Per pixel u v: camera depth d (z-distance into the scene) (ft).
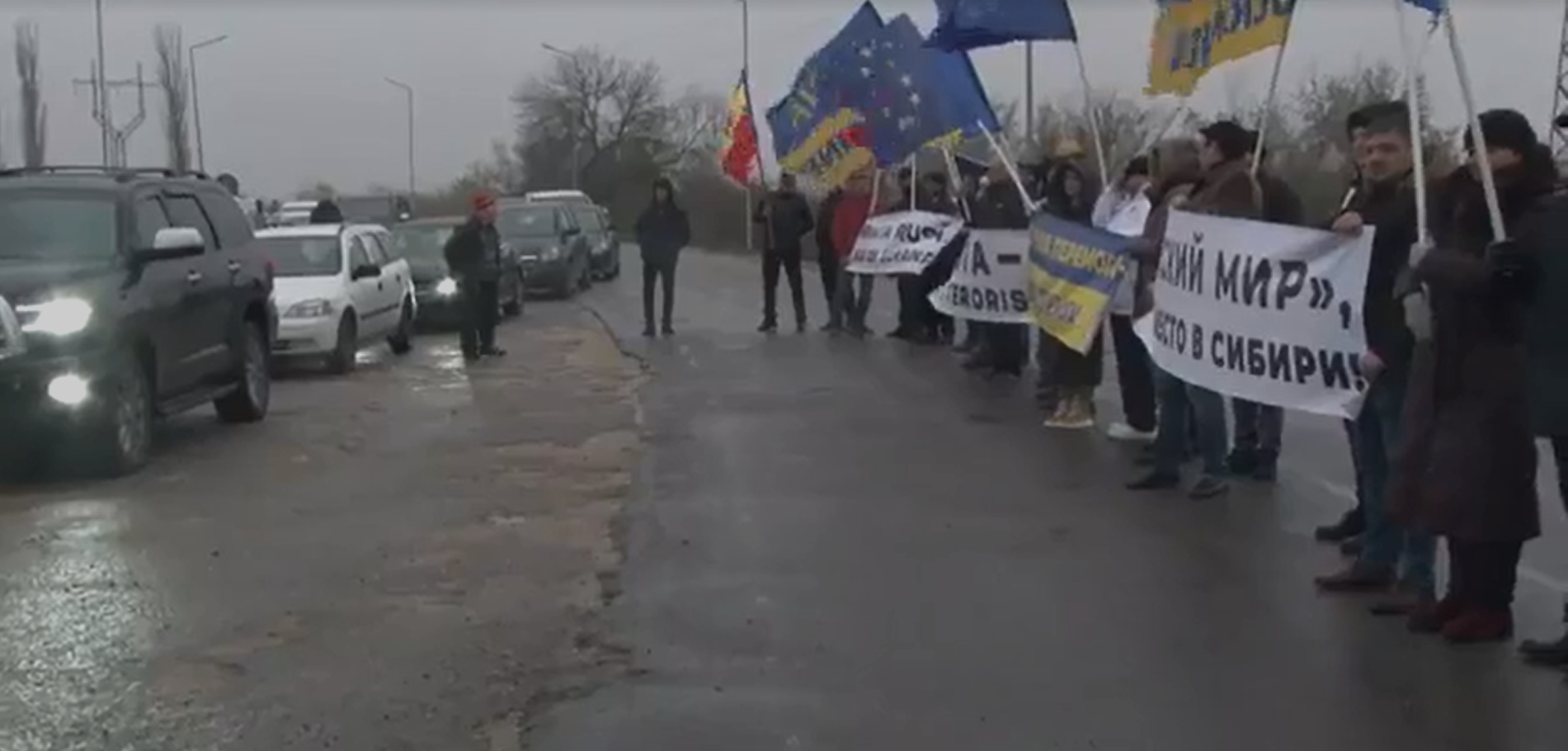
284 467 38.83
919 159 69.92
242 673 22.08
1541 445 39.88
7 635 24.12
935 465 37.32
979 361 55.93
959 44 43.24
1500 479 22.04
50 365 36.04
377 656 22.82
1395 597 24.54
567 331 78.59
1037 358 53.31
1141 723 19.70
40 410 36.04
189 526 31.91
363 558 28.84
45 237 39.50
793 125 67.31
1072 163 41.83
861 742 19.16
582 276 114.83
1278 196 29.99
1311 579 26.45
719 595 25.86
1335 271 25.81
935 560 27.96
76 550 29.86
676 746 19.11
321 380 58.59
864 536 29.99
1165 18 33.83
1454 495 22.22
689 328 77.66
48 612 25.44
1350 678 21.31
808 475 36.29
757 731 19.56
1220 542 29.01
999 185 48.06
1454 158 26.35
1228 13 31.30
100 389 36.76
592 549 29.25
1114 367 55.52
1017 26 41.42
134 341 38.22
